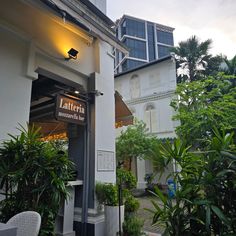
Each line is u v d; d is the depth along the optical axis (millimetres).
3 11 3807
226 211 2559
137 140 13203
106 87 5719
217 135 2797
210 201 2537
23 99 3848
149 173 15547
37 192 2998
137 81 18500
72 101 4812
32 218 2373
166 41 53938
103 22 5645
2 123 3498
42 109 6168
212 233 2639
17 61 3887
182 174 2918
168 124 16141
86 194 4832
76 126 5379
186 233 2676
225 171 2463
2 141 3406
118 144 13531
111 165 5379
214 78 11867
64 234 4406
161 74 17312
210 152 2697
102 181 5043
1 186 3006
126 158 13727
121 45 5469
